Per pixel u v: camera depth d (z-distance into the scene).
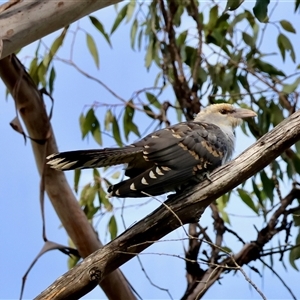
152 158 7.75
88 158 7.55
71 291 7.00
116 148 7.72
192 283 10.71
